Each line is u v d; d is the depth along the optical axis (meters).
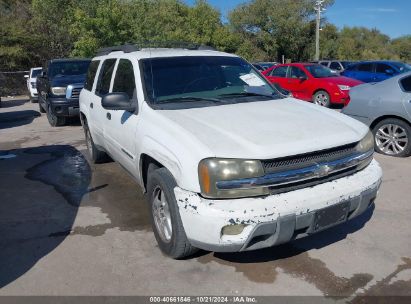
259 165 2.90
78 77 11.02
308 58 48.28
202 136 3.15
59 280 3.30
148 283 3.22
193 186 2.99
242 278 3.25
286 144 3.03
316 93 12.75
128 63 4.58
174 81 4.20
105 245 3.88
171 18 30.48
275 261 3.48
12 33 26.16
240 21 45.06
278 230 2.91
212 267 3.42
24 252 3.79
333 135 3.26
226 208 2.86
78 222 4.44
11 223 4.47
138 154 3.92
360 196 3.26
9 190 5.60
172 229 3.31
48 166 6.78
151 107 3.88
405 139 6.47
